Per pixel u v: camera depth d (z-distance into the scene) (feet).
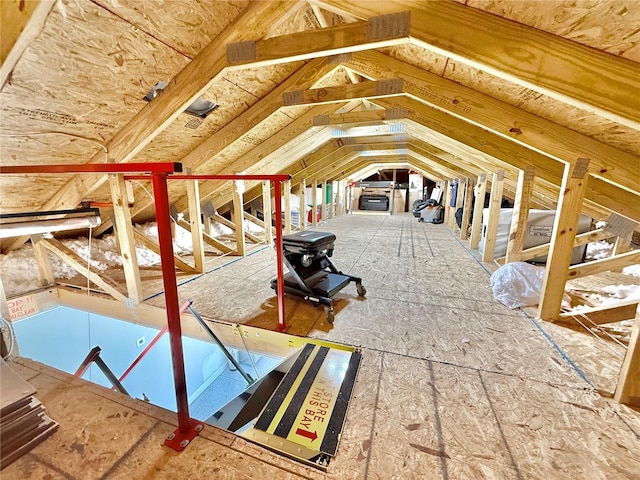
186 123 7.44
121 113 6.04
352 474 2.97
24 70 4.27
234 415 4.42
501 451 3.22
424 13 3.69
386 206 34.86
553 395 4.08
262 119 7.84
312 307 7.00
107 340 10.39
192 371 12.73
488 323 6.17
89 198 8.34
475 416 3.70
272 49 4.83
